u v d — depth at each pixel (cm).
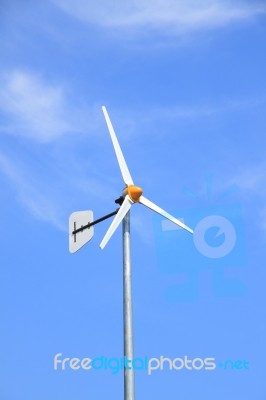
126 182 1909
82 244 1989
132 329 1780
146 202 1902
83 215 2020
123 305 1802
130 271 1825
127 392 1722
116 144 1948
